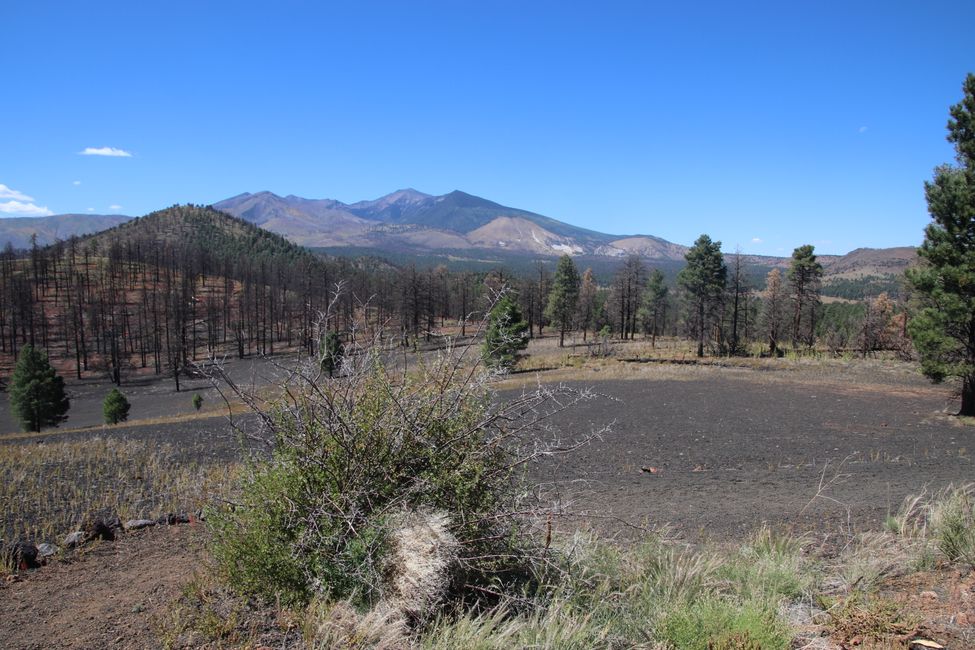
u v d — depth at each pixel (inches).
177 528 255.6
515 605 161.3
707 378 1428.4
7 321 3710.6
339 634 135.0
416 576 146.4
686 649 147.3
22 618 150.6
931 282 864.3
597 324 3597.4
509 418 182.4
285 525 158.2
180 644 132.3
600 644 148.6
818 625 162.9
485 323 189.9
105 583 180.9
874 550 225.9
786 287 2111.2
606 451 565.6
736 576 203.0
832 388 1251.2
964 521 232.8
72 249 5211.6
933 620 157.4
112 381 2741.1
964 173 839.7
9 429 1748.3
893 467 506.0
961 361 858.1
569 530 256.4
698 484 420.8
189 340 2805.1
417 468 171.8
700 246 2094.0
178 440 617.6
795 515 318.3
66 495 323.9
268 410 173.9
